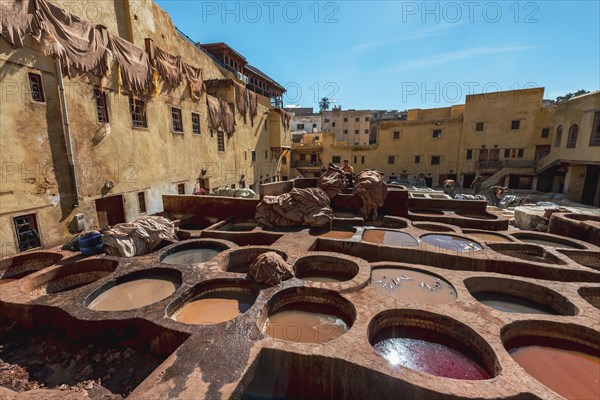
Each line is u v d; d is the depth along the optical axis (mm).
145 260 7805
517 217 13656
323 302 5973
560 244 9734
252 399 4227
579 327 4812
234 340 4391
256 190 26188
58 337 5637
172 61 14688
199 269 7039
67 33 9461
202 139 17484
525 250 9016
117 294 6449
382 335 5180
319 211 10969
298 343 4297
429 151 35438
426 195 20719
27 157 8633
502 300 6484
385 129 36969
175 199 13273
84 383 4586
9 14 7875
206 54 20844
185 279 6520
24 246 8695
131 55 12023
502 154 32031
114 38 11266
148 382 3598
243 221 12391
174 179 15109
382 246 8539
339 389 3996
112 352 5180
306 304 6059
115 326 5137
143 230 9062
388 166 37562
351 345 4230
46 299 5898
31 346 5523
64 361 5094
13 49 8117
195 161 16859
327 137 39469
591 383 4172
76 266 7656
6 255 8180
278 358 4176
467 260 7770
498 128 31844
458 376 4328
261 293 5809
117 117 11602
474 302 5523
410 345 4980
